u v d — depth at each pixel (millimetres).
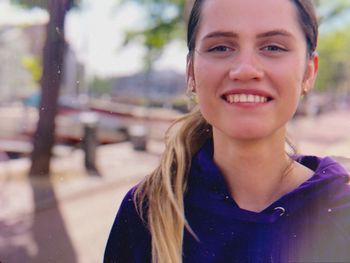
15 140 8477
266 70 943
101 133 10578
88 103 11836
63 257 3396
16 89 13055
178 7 10703
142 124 11656
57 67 5613
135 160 8680
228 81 958
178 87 22672
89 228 4129
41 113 6762
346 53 23359
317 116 21641
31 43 9688
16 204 4855
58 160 7543
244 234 1017
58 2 4098
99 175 6883
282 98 956
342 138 10742
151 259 1129
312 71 1073
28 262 3258
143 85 23625
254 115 947
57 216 4504
